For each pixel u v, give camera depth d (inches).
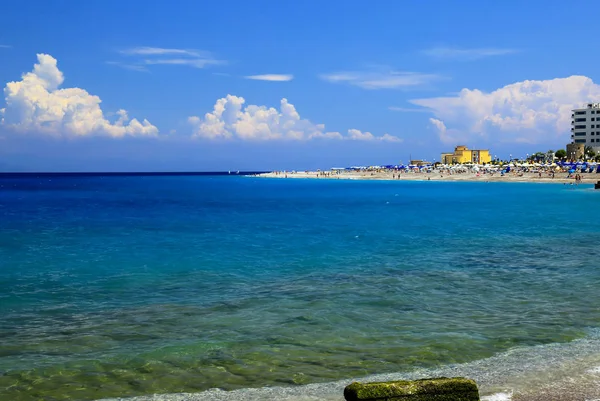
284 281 835.4
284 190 5428.2
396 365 458.6
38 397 402.3
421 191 4749.0
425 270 919.0
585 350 487.2
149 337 545.0
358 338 535.2
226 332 559.8
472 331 555.2
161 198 3969.0
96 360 477.1
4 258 1096.8
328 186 6456.7
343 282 821.9
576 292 735.1
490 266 953.5
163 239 1430.9
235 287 793.6
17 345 521.3
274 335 547.5
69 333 561.6
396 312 636.7
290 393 399.9
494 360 465.4
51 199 3855.8
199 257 1095.0
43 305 689.0
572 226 1665.8
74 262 1039.0
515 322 587.2
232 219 2102.6
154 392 407.8
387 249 1190.9
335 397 390.6
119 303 697.0
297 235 1502.2
